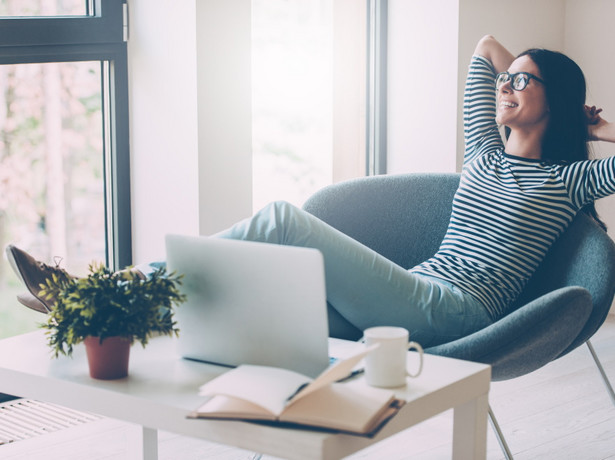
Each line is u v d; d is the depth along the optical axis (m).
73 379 1.38
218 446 2.21
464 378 1.34
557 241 2.09
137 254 2.89
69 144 2.77
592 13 3.83
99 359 1.37
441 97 3.38
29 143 2.68
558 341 1.80
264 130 3.07
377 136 3.52
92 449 2.16
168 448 2.18
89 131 2.81
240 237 1.72
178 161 2.72
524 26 3.69
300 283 1.31
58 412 2.46
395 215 2.31
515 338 1.72
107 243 2.91
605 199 3.81
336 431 1.11
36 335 1.69
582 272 1.97
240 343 1.41
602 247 1.96
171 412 1.24
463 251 2.09
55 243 2.79
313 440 1.09
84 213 2.84
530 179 2.11
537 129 2.17
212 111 2.70
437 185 2.31
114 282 1.40
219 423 1.19
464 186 2.19
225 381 1.22
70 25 2.62
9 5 2.54
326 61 3.26
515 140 2.20
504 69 2.34
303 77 3.18
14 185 2.67
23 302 1.86
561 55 2.19
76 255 2.85
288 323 1.34
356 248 1.80
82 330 1.35
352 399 1.17
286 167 3.16
